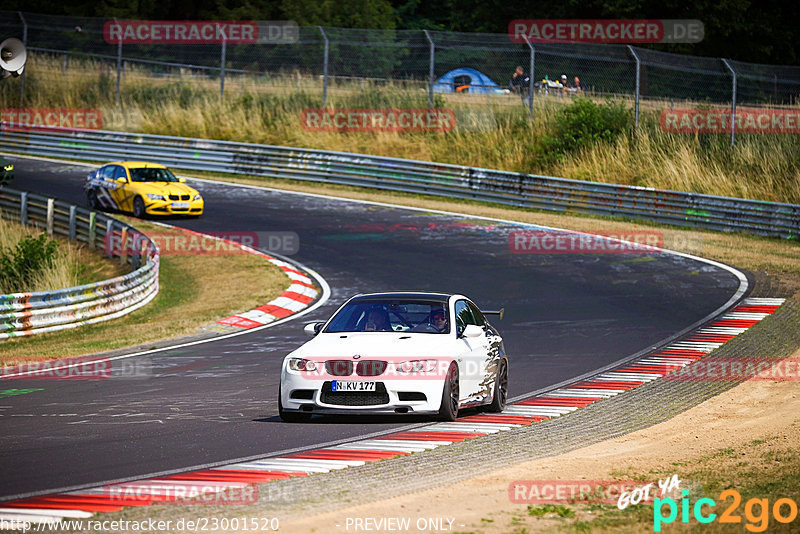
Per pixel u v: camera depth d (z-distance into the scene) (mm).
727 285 84250
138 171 119562
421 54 195875
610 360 57688
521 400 46719
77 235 106812
